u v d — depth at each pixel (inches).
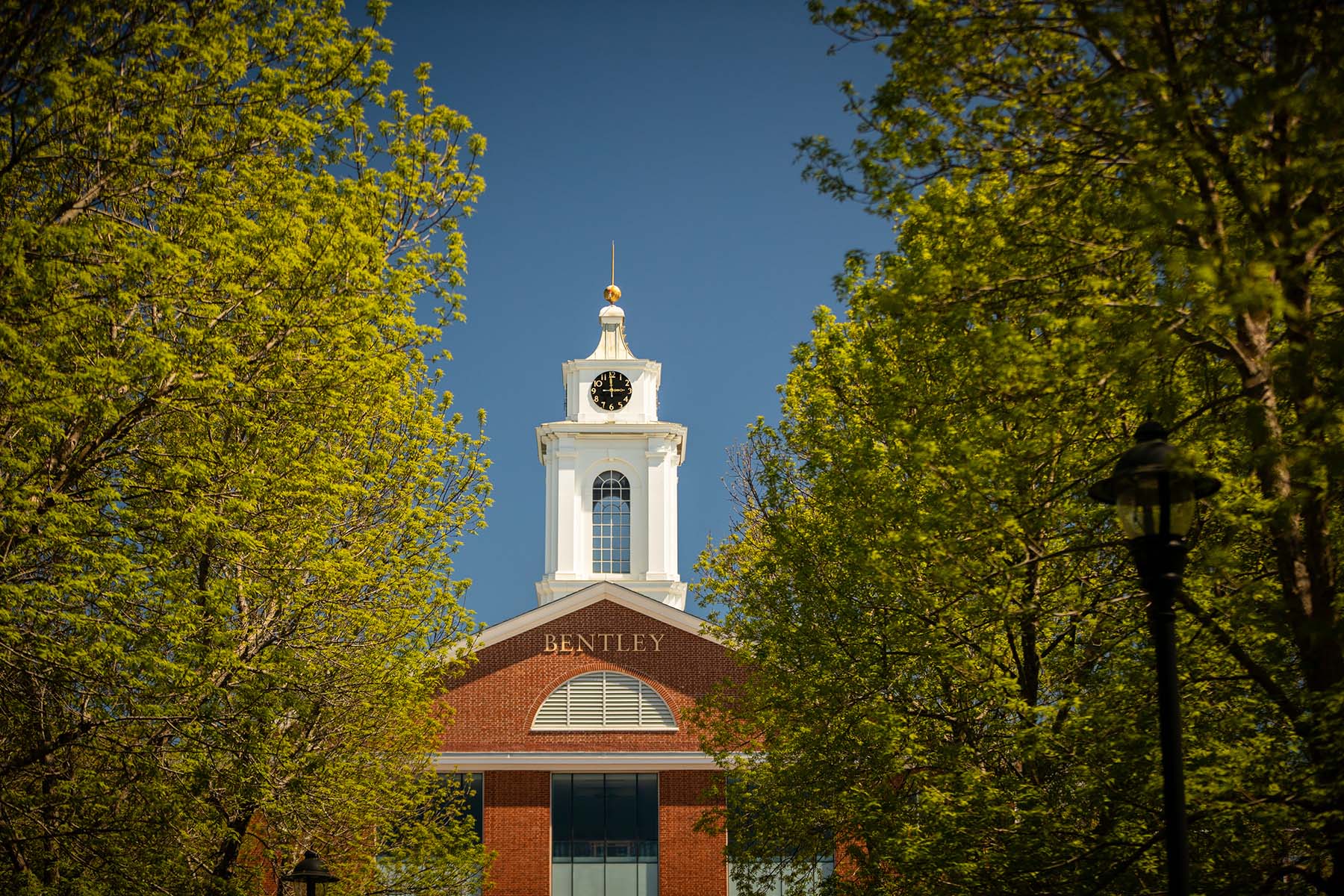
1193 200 564.7
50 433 769.6
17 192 791.1
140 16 799.7
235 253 808.9
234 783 912.9
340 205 861.8
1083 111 597.0
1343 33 493.0
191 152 824.3
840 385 1061.8
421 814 1412.4
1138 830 702.5
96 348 780.6
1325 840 589.3
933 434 808.3
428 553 1137.4
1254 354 586.2
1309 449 520.1
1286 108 510.9
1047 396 632.4
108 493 799.1
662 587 2544.3
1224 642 629.6
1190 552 687.1
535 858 1915.6
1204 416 660.7
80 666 801.6
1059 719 815.1
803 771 1115.9
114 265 761.0
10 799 818.2
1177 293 548.4
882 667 984.9
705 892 1909.4
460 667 1326.3
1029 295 632.4
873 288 821.9
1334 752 592.4
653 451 2603.3
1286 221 542.3
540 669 2006.6
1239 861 671.1
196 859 1003.9
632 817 1950.1
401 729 1290.6
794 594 1108.5
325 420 965.2
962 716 970.1
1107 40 590.9
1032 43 598.9
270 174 875.4
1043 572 821.2
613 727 1984.5
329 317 870.4
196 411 811.4
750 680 1337.4
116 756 880.3
